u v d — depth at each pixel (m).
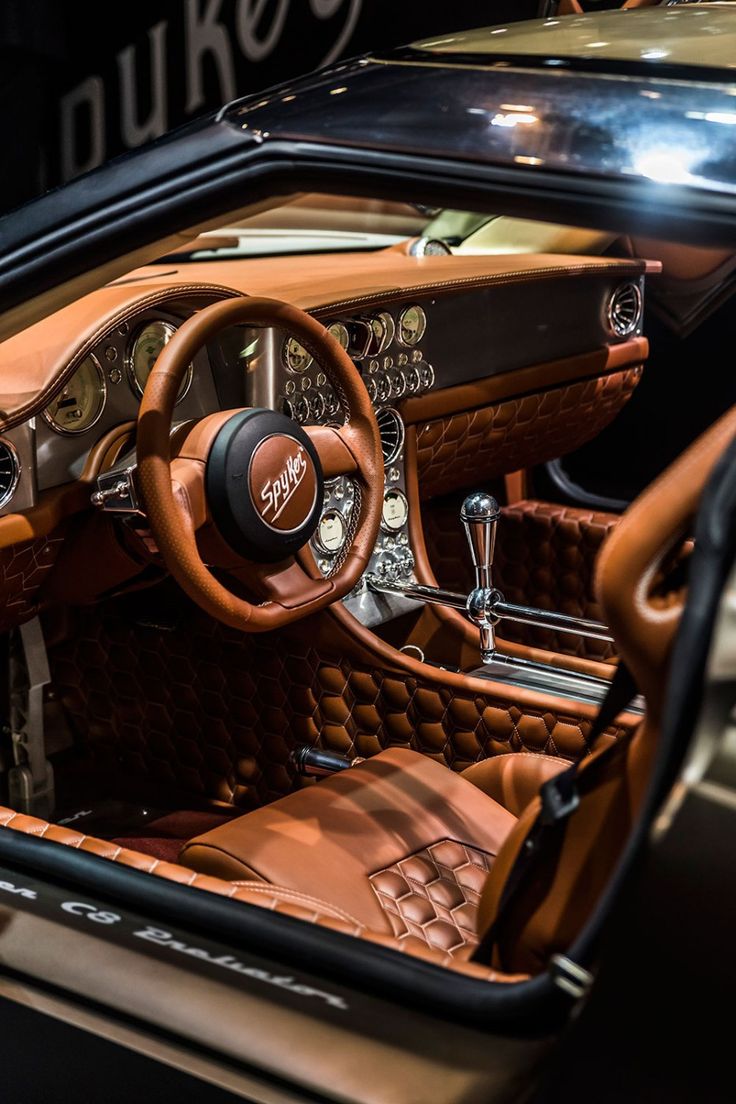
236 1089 0.82
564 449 2.52
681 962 0.68
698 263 2.35
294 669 1.95
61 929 0.93
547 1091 0.73
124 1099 0.88
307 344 1.64
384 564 2.03
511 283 2.09
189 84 4.66
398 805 1.45
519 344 2.20
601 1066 0.71
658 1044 0.70
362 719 1.90
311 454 1.59
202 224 0.94
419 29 3.99
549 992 0.72
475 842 1.44
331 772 1.93
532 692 1.73
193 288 1.67
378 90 0.89
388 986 0.80
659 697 0.77
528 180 0.81
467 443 2.21
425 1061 0.76
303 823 1.39
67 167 4.80
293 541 1.58
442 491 2.36
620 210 0.79
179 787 2.16
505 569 2.51
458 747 1.82
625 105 0.83
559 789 0.86
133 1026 0.87
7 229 1.00
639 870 0.65
